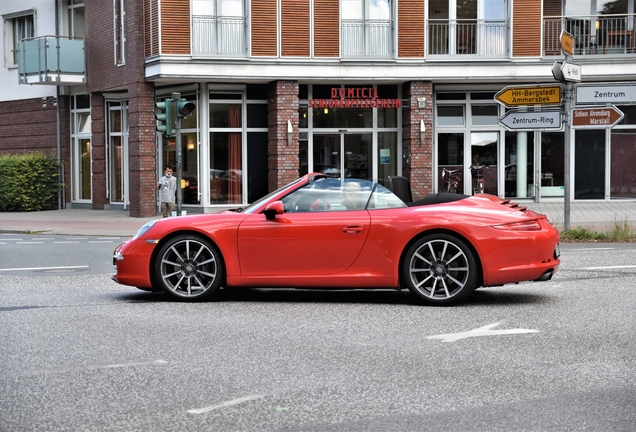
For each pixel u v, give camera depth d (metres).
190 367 6.17
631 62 27.00
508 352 6.58
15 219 27.36
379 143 28.09
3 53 34.19
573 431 4.62
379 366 6.14
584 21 27.70
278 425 4.77
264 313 8.54
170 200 23.59
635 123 28.17
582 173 28.39
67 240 19.84
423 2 26.64
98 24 29.48
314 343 6.98
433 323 7.86
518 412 4.98
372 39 26.77
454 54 27.05
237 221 9.21
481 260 8.75
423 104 26.98
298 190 9.34
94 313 8.61
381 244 8.91
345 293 10.04
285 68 26.27
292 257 9.05
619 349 6.66
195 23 25.86
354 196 9.20
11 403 5.27
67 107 32.09
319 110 27.77
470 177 28.20
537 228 8.88
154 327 7.77
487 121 28.17
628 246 15.91
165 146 27.84
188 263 9.36
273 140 26.81
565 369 6.02
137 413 5.03
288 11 26.23
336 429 4.69
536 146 28.17
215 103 26.97
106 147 30.55
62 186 32.12
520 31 26.88
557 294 9.63
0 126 34.56
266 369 6.08
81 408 5.14
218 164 27.08
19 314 8.58
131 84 27.16
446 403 5.18
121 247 9.59
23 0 33.19
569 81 16.89
